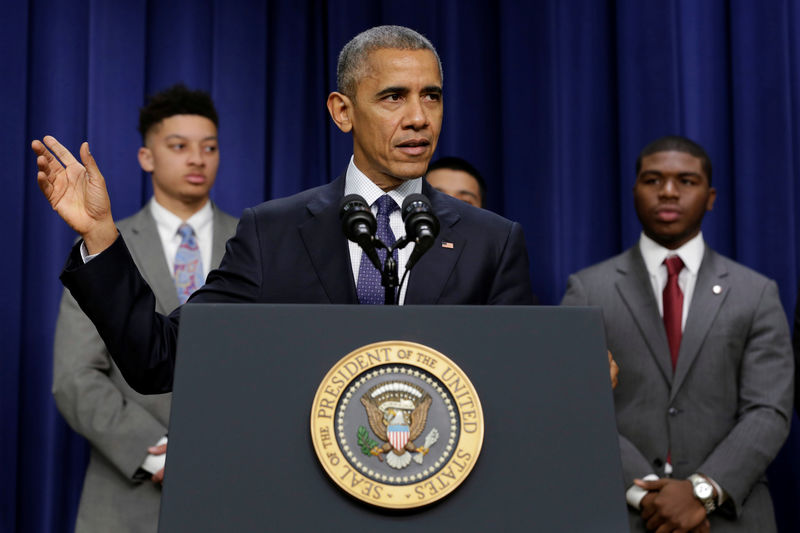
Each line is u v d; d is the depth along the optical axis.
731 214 8.41
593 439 2.64
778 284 8.12
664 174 6.85
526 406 2.67
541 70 8.89
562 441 2.63
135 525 5.94
